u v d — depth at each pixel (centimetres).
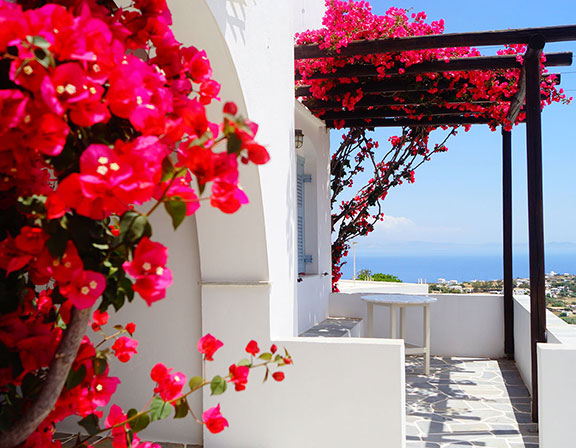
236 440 414
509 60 574
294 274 495
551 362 377
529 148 516
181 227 461
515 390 642
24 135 110
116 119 125
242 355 419
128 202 102
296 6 754
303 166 803
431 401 596
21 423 118
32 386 131
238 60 364
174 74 145
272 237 427
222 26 340
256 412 410
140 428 147
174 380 155
